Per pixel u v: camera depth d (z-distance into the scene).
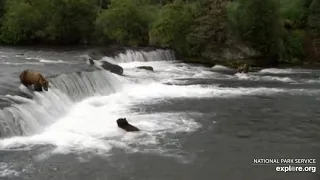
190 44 58.91
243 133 21.39
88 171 15.56
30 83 24.20
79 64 38.75
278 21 57.06
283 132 21.66
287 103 29.48
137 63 52.66
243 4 55.47
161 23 60.41
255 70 50.59
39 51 56.16
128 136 20.09
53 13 68.69
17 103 20.75
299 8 65.62
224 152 18.25
